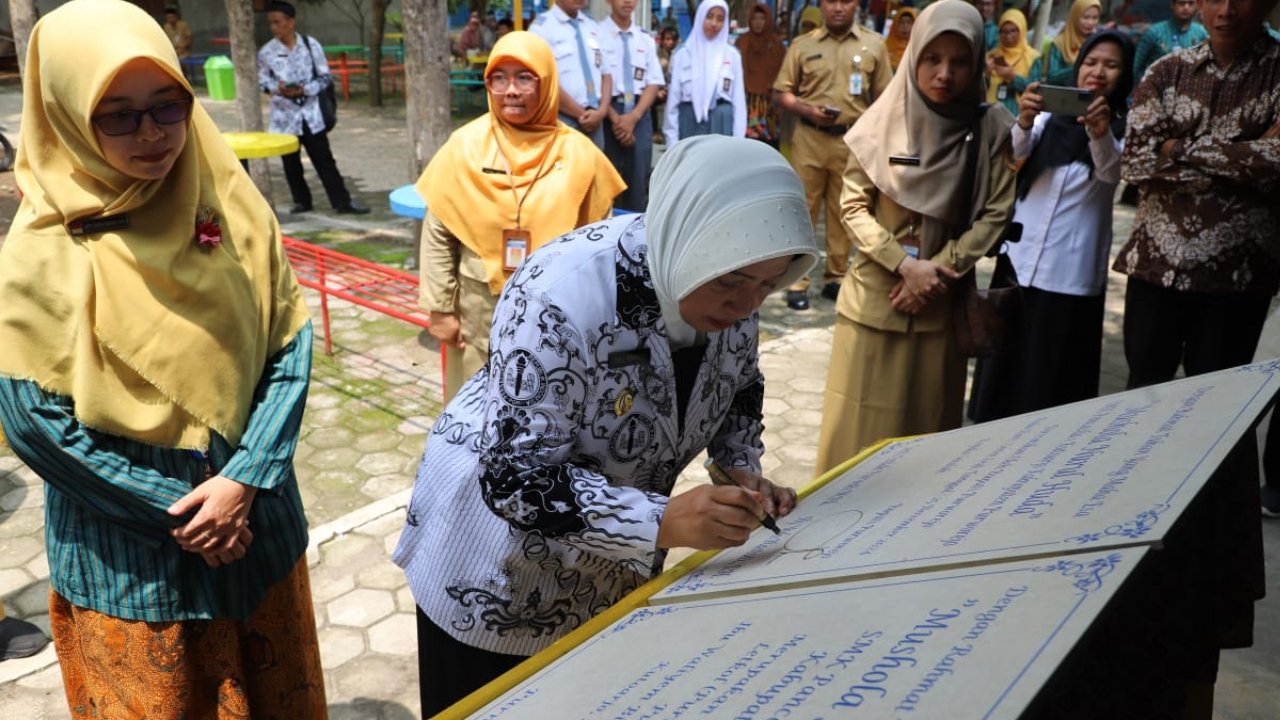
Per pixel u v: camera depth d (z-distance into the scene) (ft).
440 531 5.10
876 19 37.73
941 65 8.85
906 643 2.56
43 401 5.09
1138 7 39.93
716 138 4.13
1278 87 9.18
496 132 10.24
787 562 3.67
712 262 3.89
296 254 19.36
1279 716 7.53
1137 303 10.50
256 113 24.26
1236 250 9.59
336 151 35.70
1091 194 10.78
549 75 10.24
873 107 9.48
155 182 5.30
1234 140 9.39
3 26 55.36
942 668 2.36
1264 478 11.19
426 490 5.22
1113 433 3.82
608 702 2.83
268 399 5.83
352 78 57.77
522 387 4.34
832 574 3.29
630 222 4.58
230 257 5.64
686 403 4.84
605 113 18.30
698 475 12.19
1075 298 11.08
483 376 5.39
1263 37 9.29
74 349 5.16
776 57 25.30
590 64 18.02
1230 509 4.78
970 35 8.71
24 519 10.87
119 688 5.53
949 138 9.12
